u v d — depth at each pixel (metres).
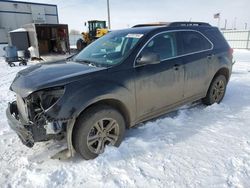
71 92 2.73
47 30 20.38
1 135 3.83
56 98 2.71
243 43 27.77
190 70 4.13
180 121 4.19
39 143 3.52
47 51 20.66
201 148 3.26
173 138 3.55
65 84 2.75
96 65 3.32
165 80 3.70
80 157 3.12
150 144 3.37
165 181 2.61
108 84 3.01
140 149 3.26
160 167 2.86
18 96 3.06
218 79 4.92
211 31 4.82
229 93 6.05
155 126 3.98
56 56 17.81
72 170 2.84
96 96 2.85
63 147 3.38
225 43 5.07
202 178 2.63
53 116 2.61
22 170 2.88
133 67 3.29
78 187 2.56
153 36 3.64
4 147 3.44
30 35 18.23
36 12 28.88
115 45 3.72
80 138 2.88
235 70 9.88
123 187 2.53
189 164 2.90
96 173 2.78
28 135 2.69
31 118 2.72
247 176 2.63
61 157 3.13
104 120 3.08
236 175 2.65
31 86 2.75
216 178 2.62
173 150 3.22
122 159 3.04
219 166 2.84
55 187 2.57
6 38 26.98
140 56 3.39
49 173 2.76
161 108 3.82
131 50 3.36
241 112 4.62
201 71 4.39
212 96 4.93
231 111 4.68
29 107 2.71
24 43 18.56
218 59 4.77
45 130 2.68
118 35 4.00
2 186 2.60
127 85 3.20
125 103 3.21
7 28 26.97
